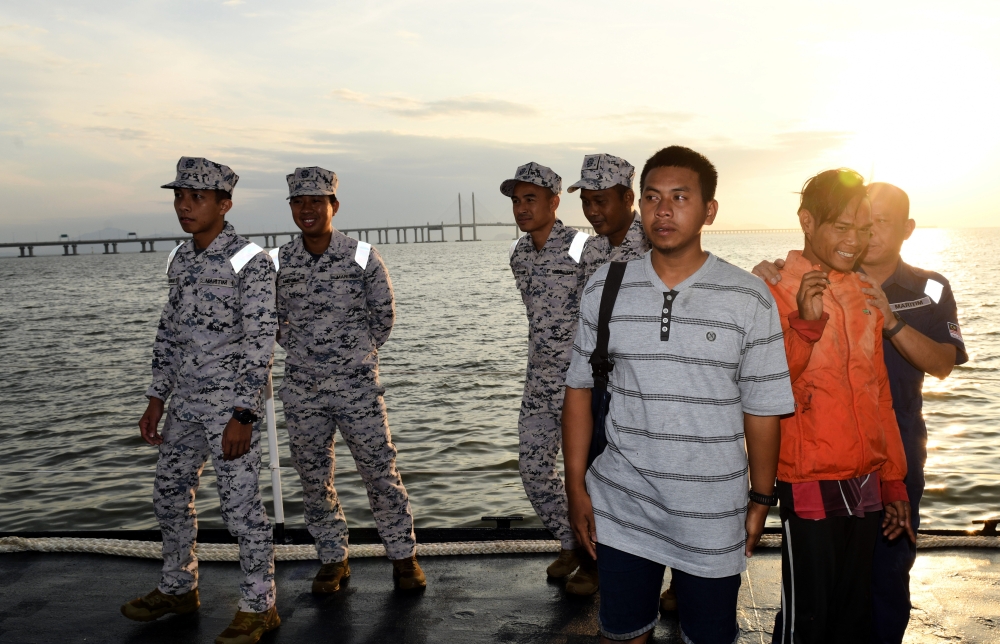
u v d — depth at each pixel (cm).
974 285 3372
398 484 311
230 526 273
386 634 269
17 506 693
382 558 338
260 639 267
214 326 278
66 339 2083
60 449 887
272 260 287
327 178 302
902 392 230
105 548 342
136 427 984
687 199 175
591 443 196
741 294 176
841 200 192
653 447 178
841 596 203
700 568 176
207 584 316
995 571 303
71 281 5816
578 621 275
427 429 949
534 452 312
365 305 315
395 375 1356
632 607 190
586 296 194
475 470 778
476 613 283
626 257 297
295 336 310
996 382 1145
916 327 232
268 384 345
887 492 212
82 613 289
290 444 311
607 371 187
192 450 285
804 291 188
